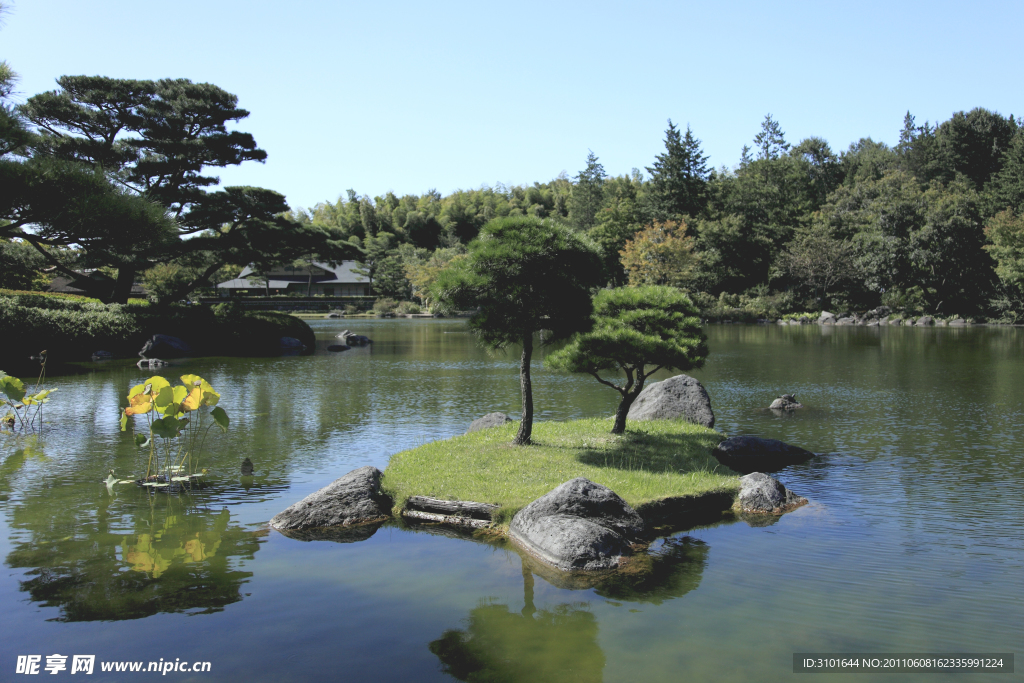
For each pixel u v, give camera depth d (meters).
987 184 76.69
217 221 40.09
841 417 17.05
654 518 9.16
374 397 20.47
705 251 76.69
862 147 129.12
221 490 10.37
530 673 5.14
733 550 7.98
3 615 6.07
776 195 85.75
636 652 5.49
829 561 7.61
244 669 5.17
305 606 6.33
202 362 31.23
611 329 12.66
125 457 12.50
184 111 38.66
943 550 7.98
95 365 28.91
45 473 11.32
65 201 18.97
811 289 72.88
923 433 15.09
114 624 5.92
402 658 5.37
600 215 88.31
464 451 11.79
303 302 89.56
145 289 65.06
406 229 123.25
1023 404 18.84
